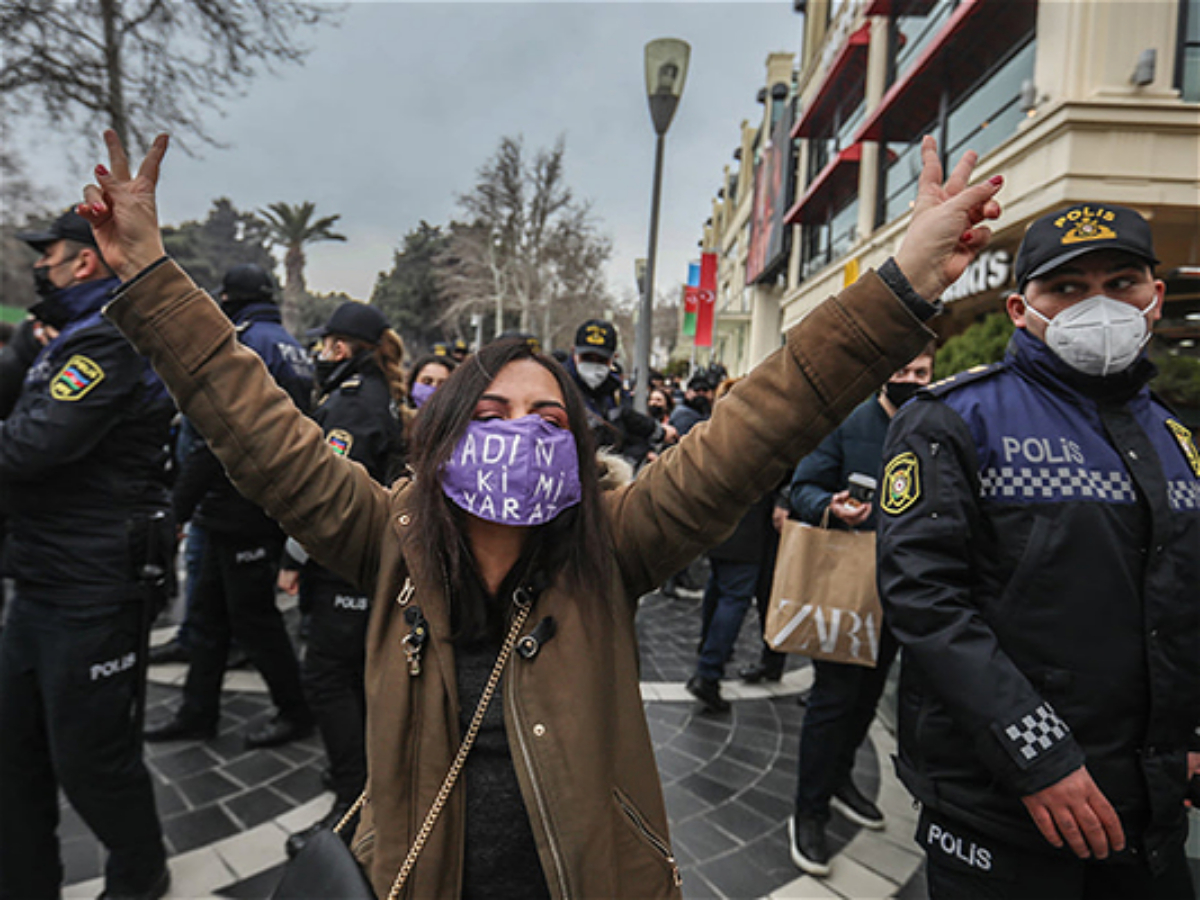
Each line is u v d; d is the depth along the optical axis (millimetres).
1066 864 1343
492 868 1058
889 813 2910
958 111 9539
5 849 2029
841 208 16203
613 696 1111
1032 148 7133
